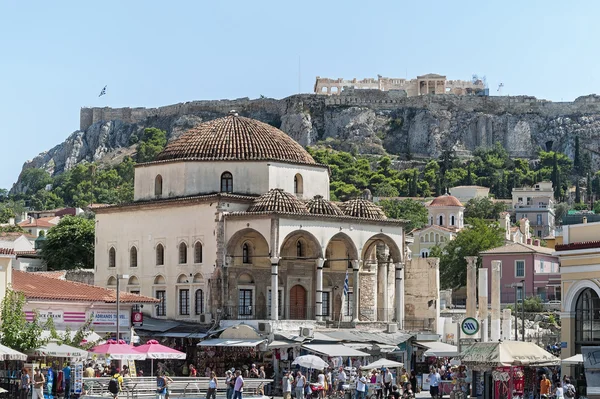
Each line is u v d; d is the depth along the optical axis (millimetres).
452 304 183875
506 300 177625
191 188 116812
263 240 113750
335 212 115375
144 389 85188
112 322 101188
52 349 81062
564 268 92125
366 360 108688
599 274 89062
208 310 111500
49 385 79125
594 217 98125
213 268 111500
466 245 195125
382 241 120812
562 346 91750
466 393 88625
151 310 116625
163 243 116688
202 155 117562
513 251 178500
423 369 116812
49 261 154625
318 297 113625
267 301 114062
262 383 91125
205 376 105125
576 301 91562
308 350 102625
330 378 99250
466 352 80812
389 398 89438
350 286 120125
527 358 78625
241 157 117125
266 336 106000
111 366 96812
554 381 91125
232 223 111250
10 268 84875
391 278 125312
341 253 119688
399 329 119062
